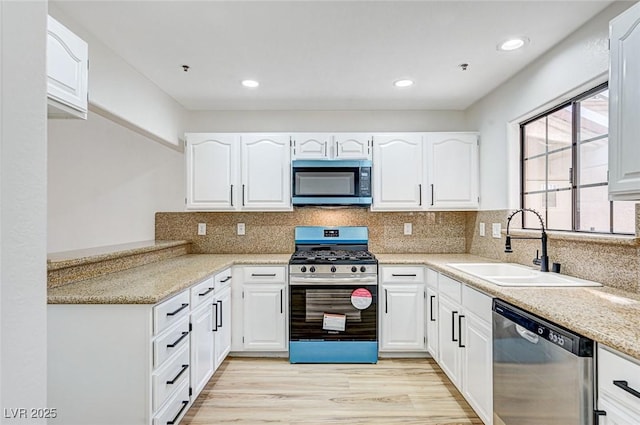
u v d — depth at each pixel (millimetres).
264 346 3162
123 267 2582
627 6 1793
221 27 2086
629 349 1067
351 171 3361
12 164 530
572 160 2318
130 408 1701
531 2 1852
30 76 567
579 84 2105
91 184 3828
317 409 2365
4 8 514
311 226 3707
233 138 3402
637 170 1343
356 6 1880
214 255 3592
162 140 3209
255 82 2945
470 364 2227
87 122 3793
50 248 3814
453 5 1875
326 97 3318
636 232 1708
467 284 2273
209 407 2391
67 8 1887
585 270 2080
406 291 3129
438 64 2602
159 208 3770
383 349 3141
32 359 568
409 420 2242
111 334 1712
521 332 1640
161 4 1860
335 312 3092
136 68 2660
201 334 2389
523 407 1625
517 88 2770
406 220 3750
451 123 3734
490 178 3211
